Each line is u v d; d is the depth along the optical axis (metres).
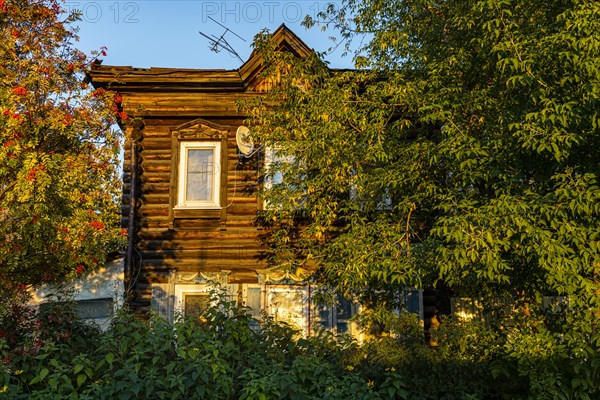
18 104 11.67
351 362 10.07
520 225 8.75
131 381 8.07
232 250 15.53
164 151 16.05
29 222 11.02
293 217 15.01
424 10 12.03
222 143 15.99
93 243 11.55
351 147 11.70
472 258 8.84
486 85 11.19
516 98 10.36
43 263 11.69
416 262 10.39
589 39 8.68
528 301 10.73
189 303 15.33
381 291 12.85
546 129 8.73
